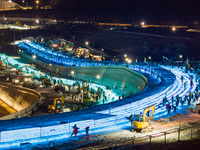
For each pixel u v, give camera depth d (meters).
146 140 37.00
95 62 141.62
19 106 89.81
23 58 165.75
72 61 150.38
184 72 104.81
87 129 40.31
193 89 74.25
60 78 123.06
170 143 35.34
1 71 136.38
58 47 191.12
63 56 168.12
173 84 78.00
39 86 109.06
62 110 72.94
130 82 105.50
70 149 34.56
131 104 56.66
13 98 95.00
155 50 199.38
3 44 197.62
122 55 190.38
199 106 51.62
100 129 43.28
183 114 51.22
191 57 177.00
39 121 44.41
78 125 43.47
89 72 128.25
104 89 105.50
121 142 36.09
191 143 35.28
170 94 69.00
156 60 178.38
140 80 97.25
